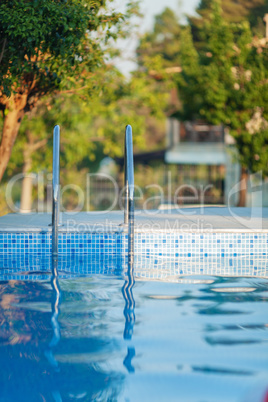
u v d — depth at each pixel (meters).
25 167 20.78
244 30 16.02
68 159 20.73
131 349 3.31
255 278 5.64
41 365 3.05
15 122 9.77
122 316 4.07
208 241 7.23
